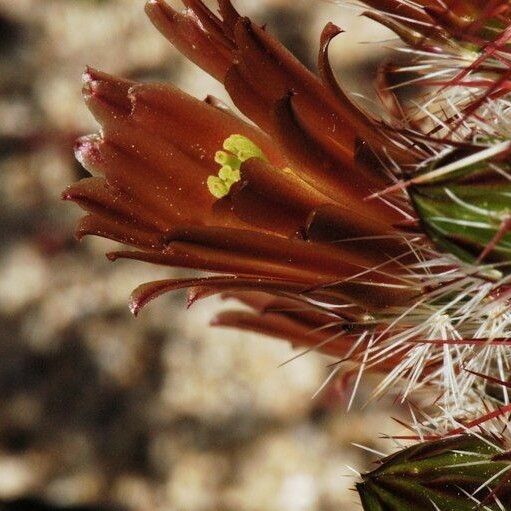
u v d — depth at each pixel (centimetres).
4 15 50
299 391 38
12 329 42
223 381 39
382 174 12
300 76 12
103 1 48
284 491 36
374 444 35
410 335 12
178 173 12
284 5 42
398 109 14
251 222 12
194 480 37
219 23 12
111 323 41
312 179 12
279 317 14
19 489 38
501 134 12
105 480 38
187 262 12
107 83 12
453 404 14
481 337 12
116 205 12
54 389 40
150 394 39
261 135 12
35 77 48
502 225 11
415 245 12
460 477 12
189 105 12
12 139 46
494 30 12
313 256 12
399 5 13
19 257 44
